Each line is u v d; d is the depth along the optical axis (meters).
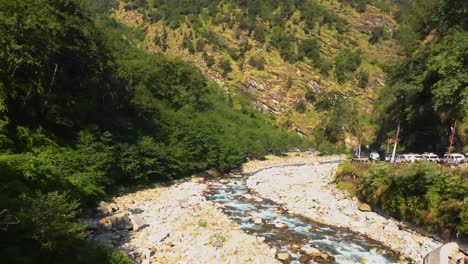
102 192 29.45
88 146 34.03
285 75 166.62
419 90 49.91
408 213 26.80
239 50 179.50
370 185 32.56
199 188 42.72
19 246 13.83
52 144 30.56
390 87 59.06
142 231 24.19
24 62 29.78
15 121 30.11
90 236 21.59
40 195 15.89
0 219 13.51
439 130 47.75
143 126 48.59
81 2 40.09
